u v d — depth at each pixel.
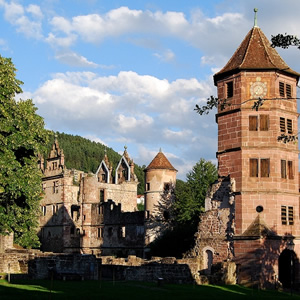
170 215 82.50
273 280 50.47
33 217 61.22
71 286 37.44
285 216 52.44
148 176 85.00
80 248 97.38
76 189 109.69
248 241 51.00
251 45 55.66
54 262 43.47
